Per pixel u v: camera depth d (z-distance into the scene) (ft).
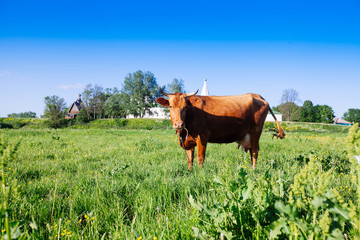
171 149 29.89
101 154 26.35
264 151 28.35
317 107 293.02
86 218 9.57
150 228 8.45
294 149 30.17
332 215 6.41
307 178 6.15
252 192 7.79
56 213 10.19
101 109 292.20
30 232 8.20
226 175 12.10
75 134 62.44
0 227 5.51
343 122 330.13
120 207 10.71
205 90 156.35
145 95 289.33
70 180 15.34
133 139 47.75
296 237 5.91
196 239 7.11
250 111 21.70
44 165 20.16
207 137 19.93
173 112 18.24
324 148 28.45
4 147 5.79
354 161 5.15
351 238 6.63
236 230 7.16
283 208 6.08
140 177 16.29
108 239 8.48
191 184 13.03
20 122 164.45
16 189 5.91
